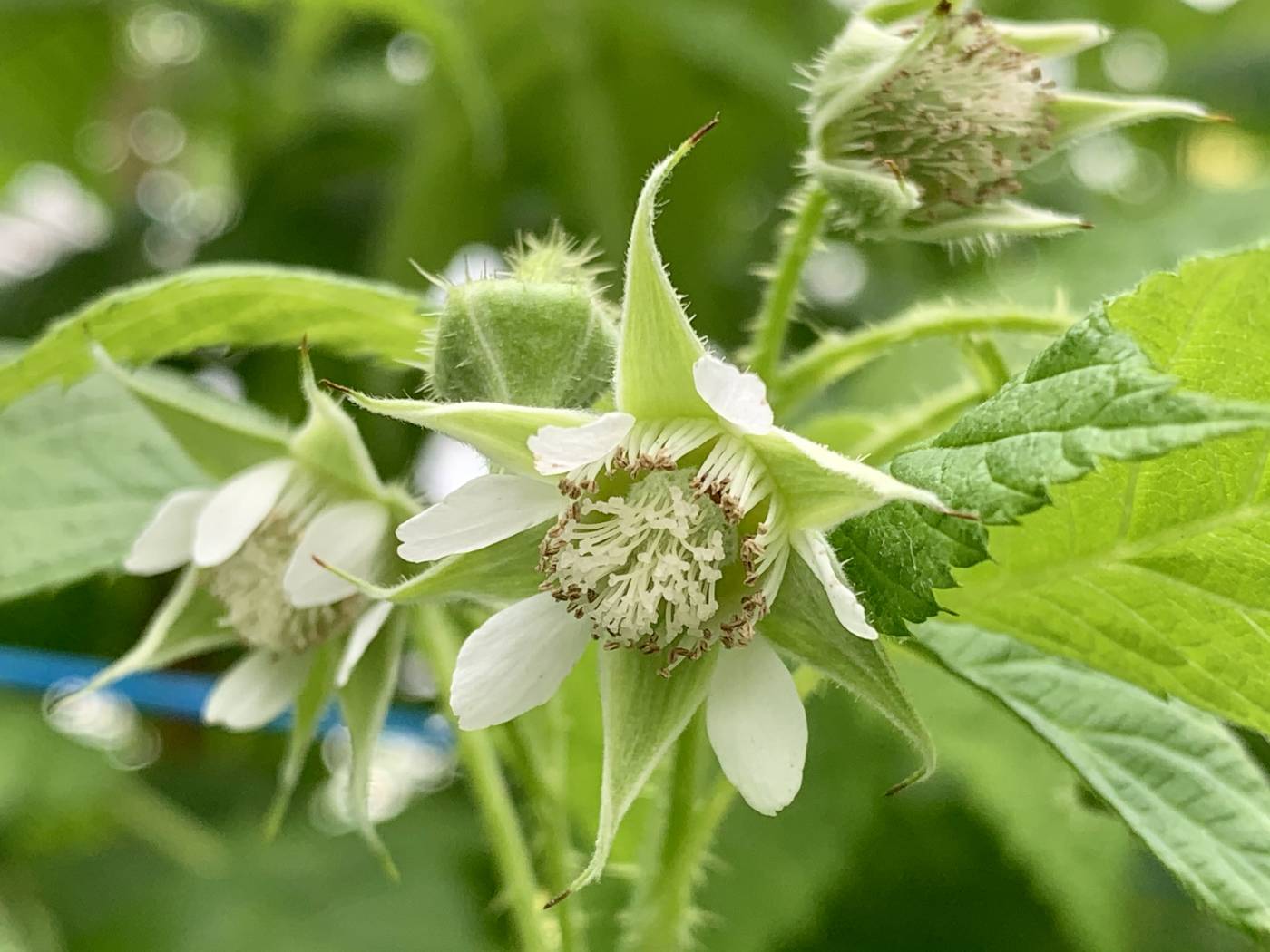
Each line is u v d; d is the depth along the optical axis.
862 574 0.09
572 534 0.09
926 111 0.10
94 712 0.17
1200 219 0.17
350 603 0.11
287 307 0.12
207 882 0.16
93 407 0.13
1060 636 0.10
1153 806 0.10
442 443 0.16
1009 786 0.14
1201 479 0.09
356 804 0.10
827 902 0.15
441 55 0.17
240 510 0.10
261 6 0.19
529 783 0.11
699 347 0.09
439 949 0.15
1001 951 0.16
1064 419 0.08
